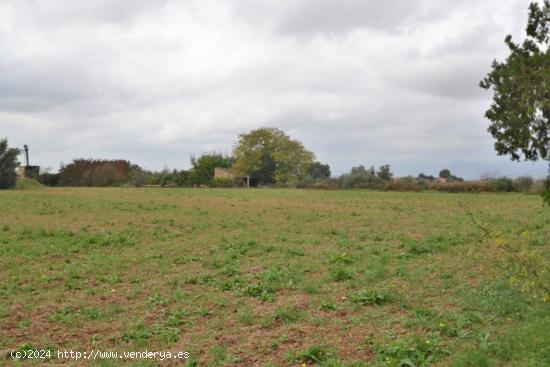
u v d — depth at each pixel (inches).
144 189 2261.3
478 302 319.3
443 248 536.7
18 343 280.2
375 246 572.7
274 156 3373.5
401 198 1534.2
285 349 260.4
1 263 494.0
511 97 376.8
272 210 1112.8
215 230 760.3
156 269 470.9
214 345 270.1
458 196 1603.1
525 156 379.9
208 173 3479.3
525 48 387.2
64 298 372.5
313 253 540.7
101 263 496.7
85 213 1012.5
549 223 753.0
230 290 386.6
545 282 279.0
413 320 288.0
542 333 244.4
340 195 1765.5
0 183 2090.3
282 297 361.1
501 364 220.8
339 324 294.7
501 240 294.4
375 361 236.7
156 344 276.1
